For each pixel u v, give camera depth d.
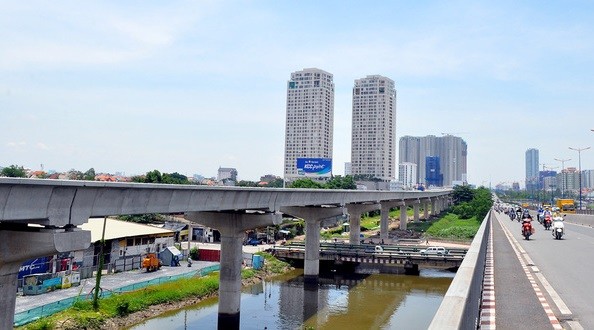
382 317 47.16
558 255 35.81
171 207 32.38
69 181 23.25
